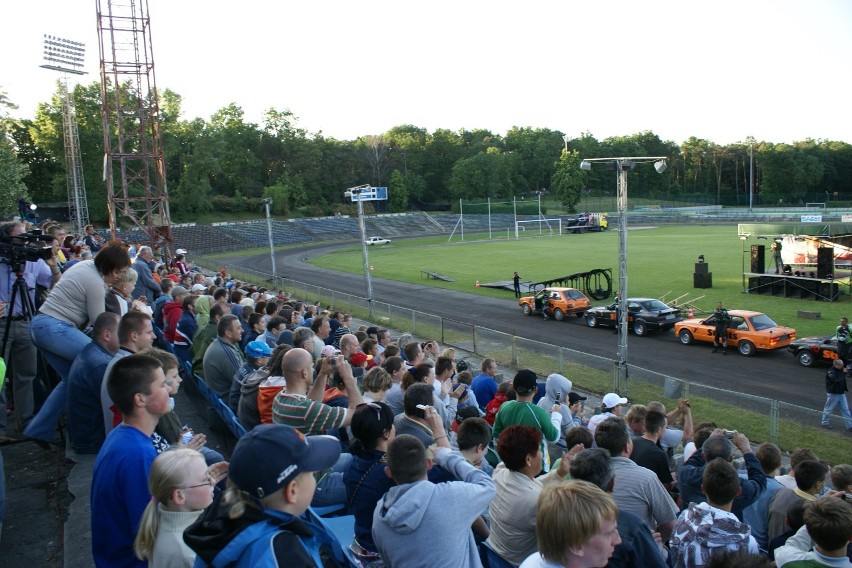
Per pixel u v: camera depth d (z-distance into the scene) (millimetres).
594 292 38500
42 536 5691
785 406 14188
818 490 5980
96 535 3957
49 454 7602
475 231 116188
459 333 28719
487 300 39438
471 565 4113
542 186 166875
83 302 6770
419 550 3859
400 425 5820
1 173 47469
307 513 4918
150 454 4094
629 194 163125
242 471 2869
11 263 7965
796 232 36062
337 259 69562
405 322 31375
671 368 22688
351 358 10477
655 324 28000
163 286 15664
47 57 61562
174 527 3576
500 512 4824
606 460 4770
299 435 3018
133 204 85500
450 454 4711
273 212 119500
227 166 125688
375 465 4875
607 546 3211
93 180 85125
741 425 15172
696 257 55094
